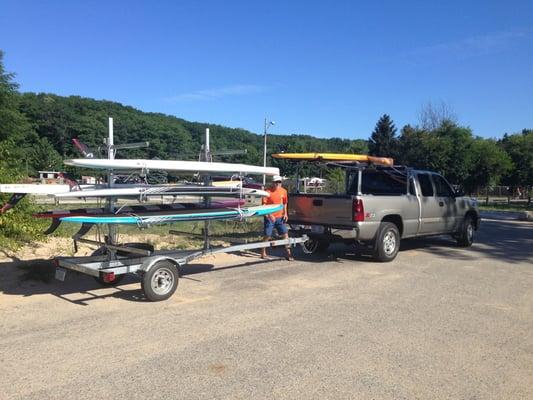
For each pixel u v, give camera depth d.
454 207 11.98
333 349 5.03
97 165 6.82
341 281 8.27
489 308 6.66
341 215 9.69
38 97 91.69
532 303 6.95
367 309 6.55
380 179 11.09
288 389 4.11
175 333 5.50
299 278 8.48
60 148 85.19
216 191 8.15
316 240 10.28
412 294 7.41
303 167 11.21
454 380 4.33
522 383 4.30
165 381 4.24
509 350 5.08
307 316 6.20
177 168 7.56
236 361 4.70
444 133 46.19
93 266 6.68
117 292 7.32
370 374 4.42
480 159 44.66
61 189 6.89
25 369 4.48
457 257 10.90
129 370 4.46
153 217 7.06
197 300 6.93
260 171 9.05
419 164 43.50
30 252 9.77
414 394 4.04
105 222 6.61
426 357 4.85
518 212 28.94
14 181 11.05
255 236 12.65
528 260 10.62
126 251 7.34
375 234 9.87
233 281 8.19
